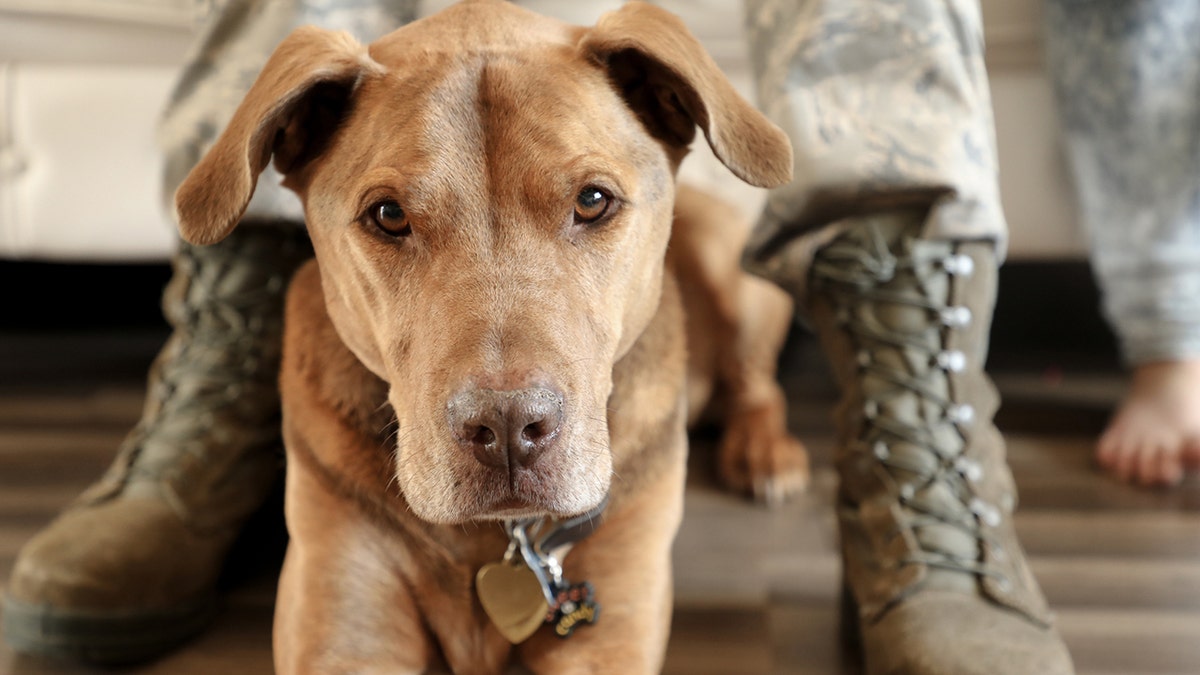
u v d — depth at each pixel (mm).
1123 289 2043
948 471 1400
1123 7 1922
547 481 997
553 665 1204
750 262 1640
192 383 1573
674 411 1292
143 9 2150
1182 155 1945
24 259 2553
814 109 1482
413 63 1134
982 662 1171
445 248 1050
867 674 1302
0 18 2148
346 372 1210
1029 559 1647
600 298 1088
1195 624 1458
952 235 1470
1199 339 1962
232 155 1079
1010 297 2621
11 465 1954
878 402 1450
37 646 1329
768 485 1882
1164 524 1771
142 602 1341
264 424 1574
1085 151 2072
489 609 1169
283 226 1620
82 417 2211
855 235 1491
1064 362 2590
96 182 2199
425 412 1008
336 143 1138
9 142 2186
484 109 1071
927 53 1465
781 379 2570
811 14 1494
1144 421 1979
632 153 1141
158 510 1430
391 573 1192
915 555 1323
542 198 1051
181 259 1675
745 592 1554
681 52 1148
